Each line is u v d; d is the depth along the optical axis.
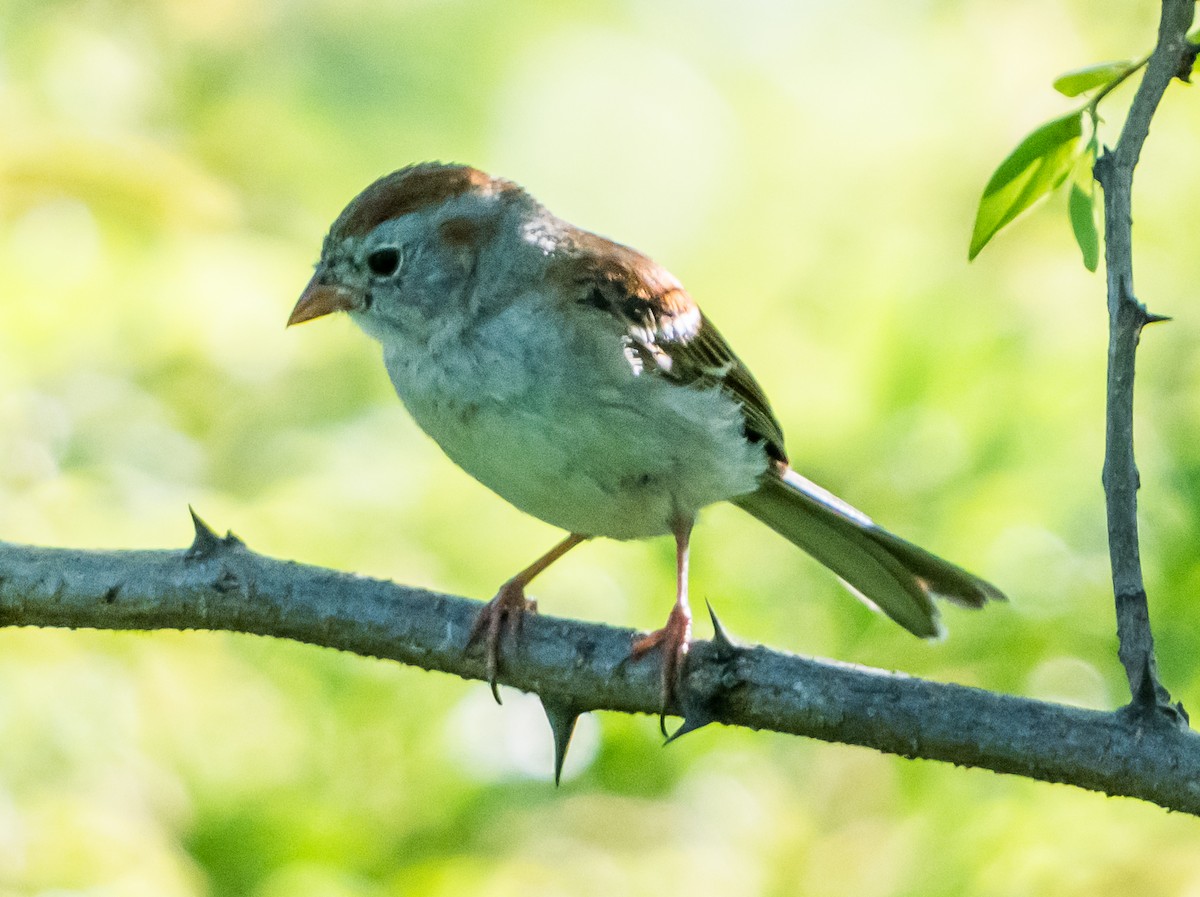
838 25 17.58
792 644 10.87
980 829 10.45
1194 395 10.98
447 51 16.42
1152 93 5.60
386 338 8.29
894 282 12.49
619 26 17.38
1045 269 12.50
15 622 6.66
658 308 8.12
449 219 8.09
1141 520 10.35
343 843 11.02
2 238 11.62
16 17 14.06
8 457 11.07
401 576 10.82
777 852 11.42
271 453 12.62
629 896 10.90
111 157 12.03
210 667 10.71
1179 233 12.41
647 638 6.56
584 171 16.14
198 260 12.10
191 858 10.62
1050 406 11.09
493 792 11.23
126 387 12.20
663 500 8.03
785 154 16.48
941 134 15.28
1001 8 15.09
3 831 9.66
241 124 15.00
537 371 7.82
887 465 11.33
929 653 10.64
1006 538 10.70
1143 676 5.64
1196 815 5.57
